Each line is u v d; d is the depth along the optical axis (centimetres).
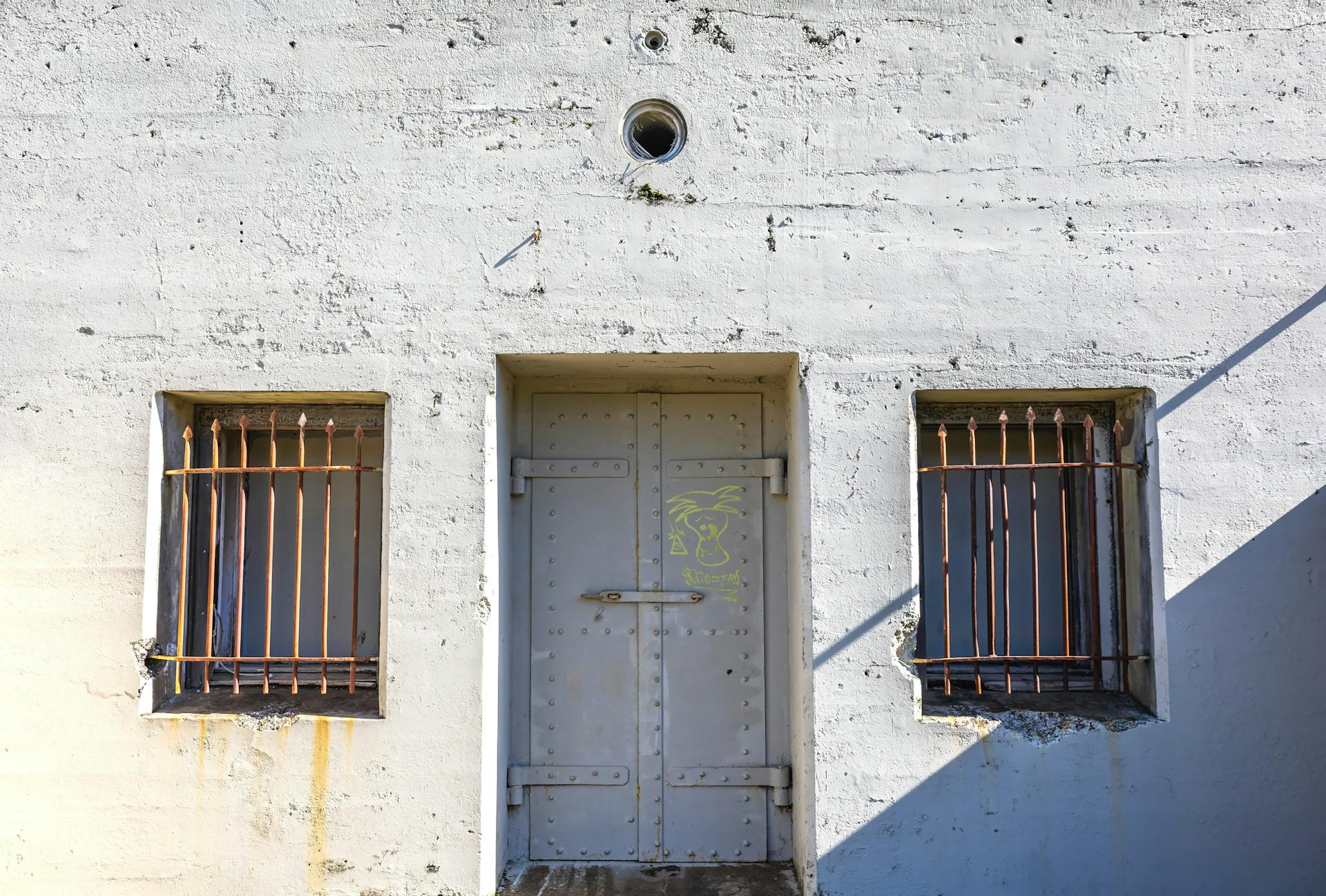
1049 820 333
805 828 346
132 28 355
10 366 348
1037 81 350
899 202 348
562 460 392
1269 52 349
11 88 354
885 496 341
